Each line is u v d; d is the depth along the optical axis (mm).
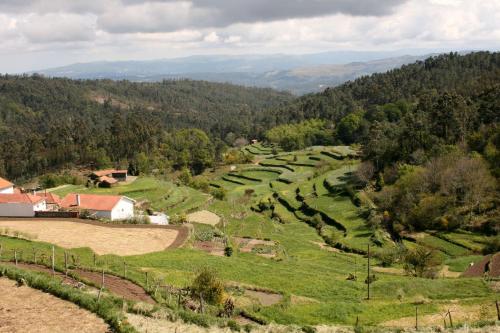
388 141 121375
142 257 56781
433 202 84500
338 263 69125
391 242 79500
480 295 43938
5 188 95812
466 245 72062
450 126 111938
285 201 119062
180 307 34875
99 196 86062
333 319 37594
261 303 41406
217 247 70125
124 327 25719
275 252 72688
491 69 189375
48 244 57688
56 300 29406
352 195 108875
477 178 84312
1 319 26500
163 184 129875
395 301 42938
